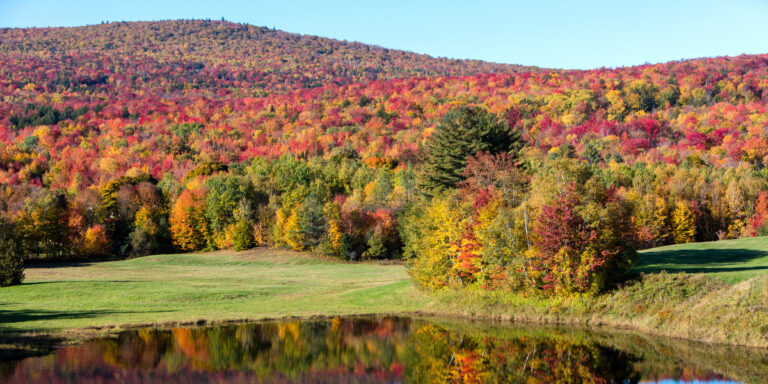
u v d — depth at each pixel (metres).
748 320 26.61
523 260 34.84
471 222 38.91
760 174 111.94
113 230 98.75
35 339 27.64
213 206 98.56
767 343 25.09
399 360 25.36
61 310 37.28
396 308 39.84
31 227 87.12
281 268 77.00
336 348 27.84
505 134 64.56
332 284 54.41
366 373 23.27
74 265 81.06
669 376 21.56
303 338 30.16
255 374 22.94
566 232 32.53
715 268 35.53
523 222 35.44
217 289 49.69
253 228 98.12
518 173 50.94
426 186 65.00
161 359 24.78
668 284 31.88
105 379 21.12
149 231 96.44
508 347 27.22
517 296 36.03
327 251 88.00
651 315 30.22
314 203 91.81
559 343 27.64
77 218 92.88
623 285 33.06
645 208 80.94
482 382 21.62
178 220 98.06
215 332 31.52
